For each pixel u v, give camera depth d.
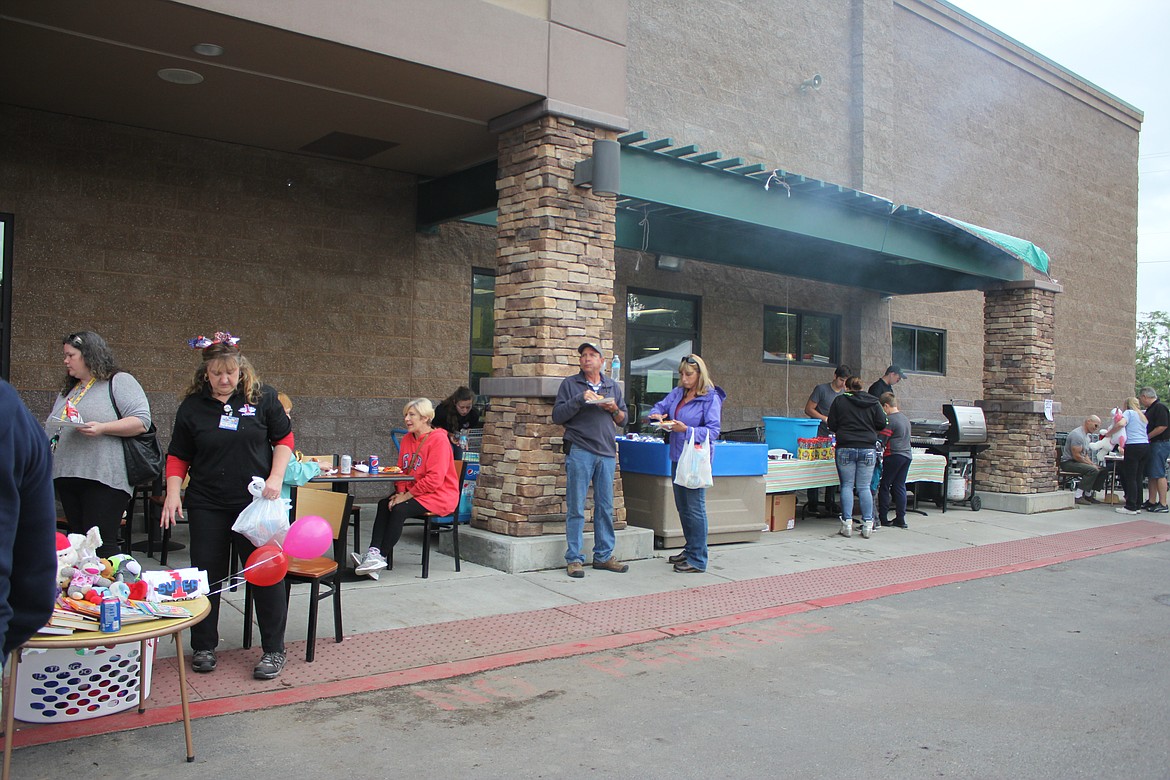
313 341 9.59
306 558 4.84
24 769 3.67
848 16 15.12
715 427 7.91
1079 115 20.19
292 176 9.47
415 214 10.36
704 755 4.09
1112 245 21.30
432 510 7.19
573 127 7.98
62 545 3.82
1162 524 12.57
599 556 7.80
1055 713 4.77
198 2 6.12
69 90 7.64
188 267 8.84
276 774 3.74
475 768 3.88
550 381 7.70
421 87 7.57
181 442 4.87
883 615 6.89
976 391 17.66
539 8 7.85
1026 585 8.21
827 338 15.25
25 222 8.01
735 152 13.36
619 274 12.38
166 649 5.27
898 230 11.74
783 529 10.55
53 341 8.12
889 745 4.26
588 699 4.82
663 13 12.52
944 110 16.77
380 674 5.04
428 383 10.41
